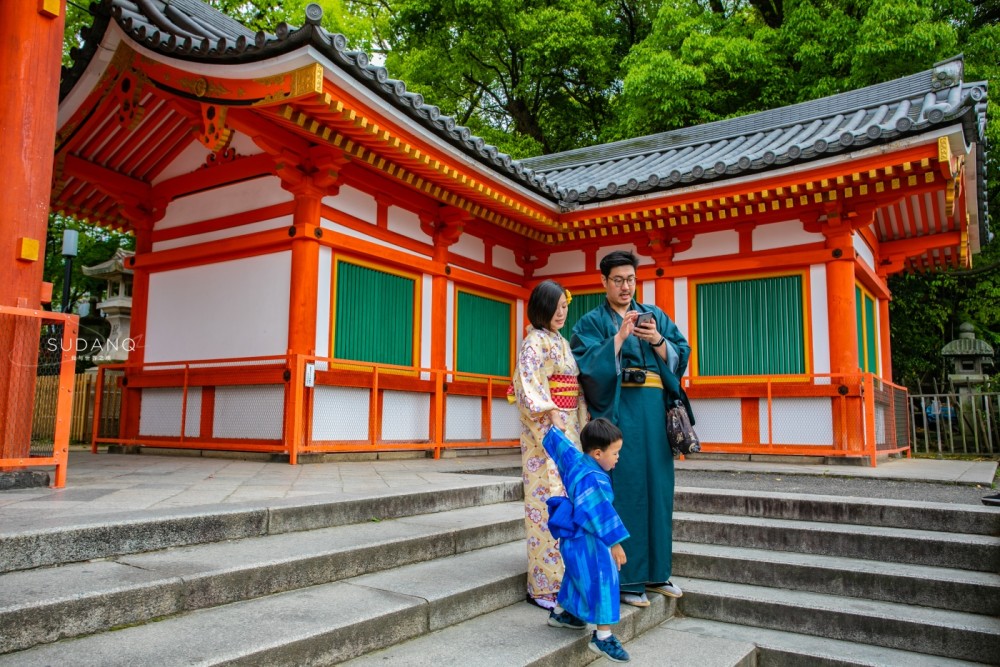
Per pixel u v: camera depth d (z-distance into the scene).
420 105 7.18
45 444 5.05
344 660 2.70
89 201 10.34
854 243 9.46
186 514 3.46
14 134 4.96
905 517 4.59
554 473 3.55
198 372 8.38
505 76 23.23
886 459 10.09
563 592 3.20
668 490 3.90
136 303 9.55
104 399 10.73
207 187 8.98
